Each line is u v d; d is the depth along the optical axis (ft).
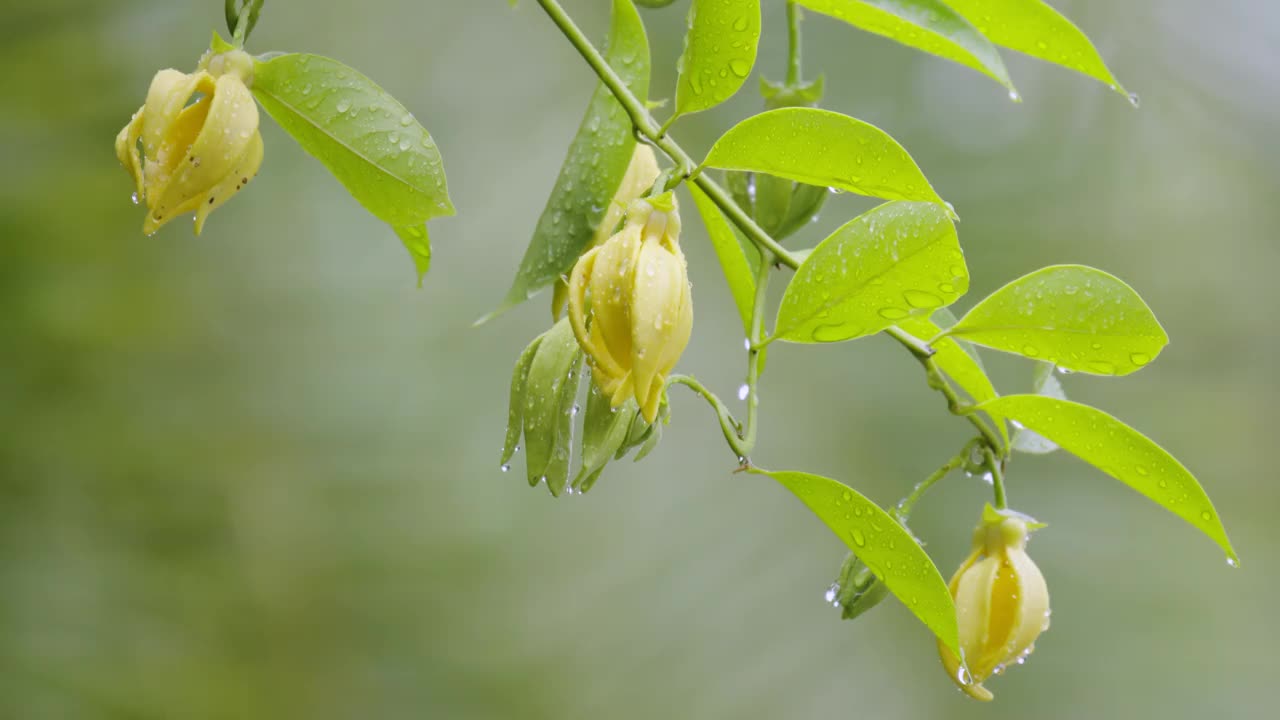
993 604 4.77
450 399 7.63
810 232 7.68
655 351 4.56
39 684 5.76
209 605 6.53
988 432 4.80
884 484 7.99
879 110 7.91
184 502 6.51
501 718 7.20
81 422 6.15
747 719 7.61
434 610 7.23
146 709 6.07
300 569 6.93
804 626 7.91
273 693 6.64
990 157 7.93
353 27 7.77
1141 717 8.04
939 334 4.79
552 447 4.73
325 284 7.39
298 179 7.47
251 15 4.71
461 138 8.01
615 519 7.89
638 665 7.53
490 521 7.51
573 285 4.59
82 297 6.11
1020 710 8.07
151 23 6.38
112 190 6.11
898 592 4.65
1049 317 4.70
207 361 6.84
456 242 7.92
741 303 4.82
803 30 7.79
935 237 4.61
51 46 5.93
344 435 7.23
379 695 7.01
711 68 4.65
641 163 4.78
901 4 4.73
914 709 7.95
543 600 7.54
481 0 8.06
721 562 7.93
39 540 5.99
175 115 4.67
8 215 5.89
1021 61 8.04
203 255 6.98
